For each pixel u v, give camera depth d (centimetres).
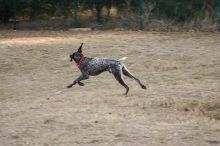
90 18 3797
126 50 2683
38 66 2398
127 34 3338
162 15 3662
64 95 1825
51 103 1706
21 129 1393
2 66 2412
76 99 1748
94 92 1855
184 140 1259
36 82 2086
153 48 2733
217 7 3544
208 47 2769
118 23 3700
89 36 3262
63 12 3844
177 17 3641
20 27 3841
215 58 2464
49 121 1463
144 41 2984
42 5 3869
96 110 1581
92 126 1396
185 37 3169
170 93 1803
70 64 2417
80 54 1820
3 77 2206
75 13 3772
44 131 1366
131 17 3700
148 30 3569
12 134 1348
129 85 1953
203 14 3594
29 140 1288
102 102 1691
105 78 2095
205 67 2281
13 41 3098
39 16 3900
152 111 1564
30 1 3859
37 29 3778
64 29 3728
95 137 1292
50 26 3834
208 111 1578
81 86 1975
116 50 2691
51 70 2317
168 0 3641
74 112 1562
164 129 1359
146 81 2028
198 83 1964
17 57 2577
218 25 3506
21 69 2353
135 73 2198
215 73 2152
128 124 1411
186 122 1434
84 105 1658
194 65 2327
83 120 1462
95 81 2048
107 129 1362
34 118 1508
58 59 2520
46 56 2588
